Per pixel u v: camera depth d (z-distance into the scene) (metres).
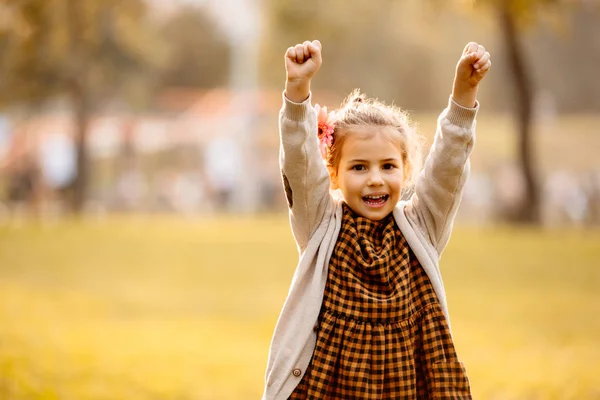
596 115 55.88
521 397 7.51
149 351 9.91
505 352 10.02
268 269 18.98
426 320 3.99
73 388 7.59
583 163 44.00
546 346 10.48
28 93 38.34
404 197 5.04
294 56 4.03
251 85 44.91
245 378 8.46
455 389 3.92
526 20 26.36
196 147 48.50
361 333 3.89
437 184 4.13
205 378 8.39
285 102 4.05
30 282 16.42
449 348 3.97
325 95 51.41
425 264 4.04
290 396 3.92
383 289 3.98
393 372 3.88
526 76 28.17
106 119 48.66
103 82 40.16
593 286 16.19
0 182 41.09
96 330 11.35
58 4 34.12
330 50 49.41
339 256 4.02
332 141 4.22
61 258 20.53
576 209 36.78
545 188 37.44
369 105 4.29
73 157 41.09
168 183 46.09
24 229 28.06
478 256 20.66
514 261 19.78
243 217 38.59
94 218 36.59
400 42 51.75
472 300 14.38
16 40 35.78
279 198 44.06
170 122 50.88
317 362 3.91
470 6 27.23
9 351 9.20
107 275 17.69
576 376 8.51
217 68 64.00
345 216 4.11
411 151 4.29
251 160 42.94
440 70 55.47
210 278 17.42
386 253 4.00
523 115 28.53
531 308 13.57
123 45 39.72
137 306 13.76
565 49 53.91
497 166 41.53
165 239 25.38
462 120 4.09
